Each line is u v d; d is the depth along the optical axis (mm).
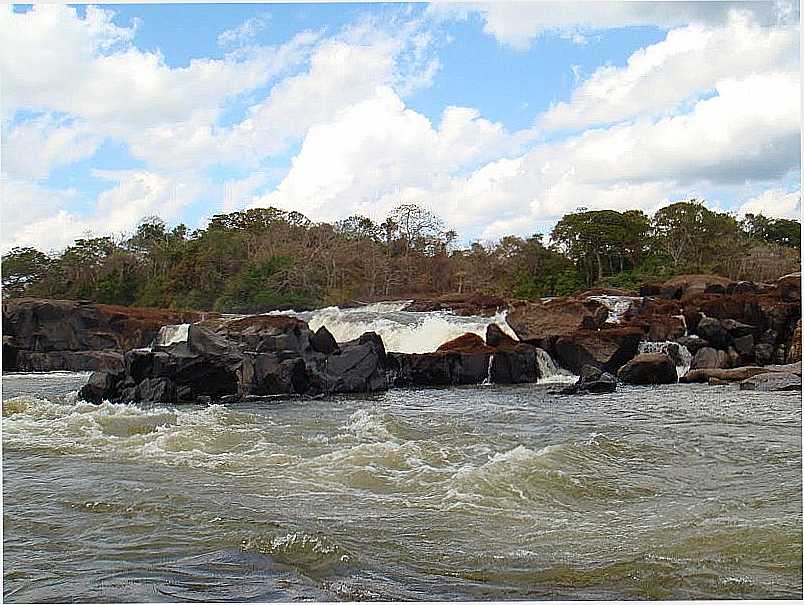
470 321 34000
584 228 54438
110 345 36281
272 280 49312
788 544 7789
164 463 11914
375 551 7684
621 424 16141
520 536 8273
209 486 10320
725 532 8234
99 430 14969
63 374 31984
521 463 11281
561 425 16047
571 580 6914
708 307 30297
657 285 39375
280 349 24500
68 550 7684
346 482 10656
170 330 33750
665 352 28656
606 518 8977
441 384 27078
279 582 6797
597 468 11469
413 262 53719
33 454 12641
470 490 10086
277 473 11172
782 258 49906
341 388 24188
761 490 10281
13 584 6754
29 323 35500
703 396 21656
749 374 25734
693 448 13156
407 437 14508
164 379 21578
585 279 56250
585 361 28031
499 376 27375
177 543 7910
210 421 16203
